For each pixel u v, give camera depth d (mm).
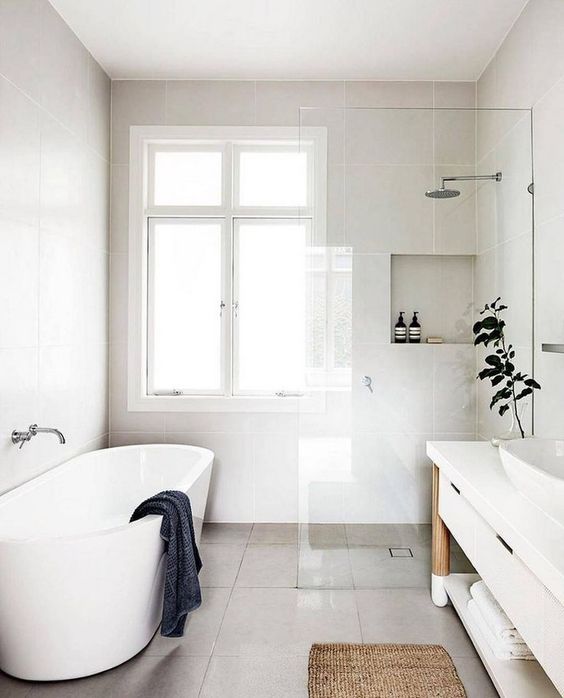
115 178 3723
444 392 2932
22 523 2479
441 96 3688
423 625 2510
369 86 3691
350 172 2891
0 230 2393
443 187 2885
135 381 3729
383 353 2928
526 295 2820
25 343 2625
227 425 3736
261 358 3834
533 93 2770
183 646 2336
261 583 2924
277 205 3822
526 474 1671
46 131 2809
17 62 2520
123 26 3064
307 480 2943
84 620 2072
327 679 2090
